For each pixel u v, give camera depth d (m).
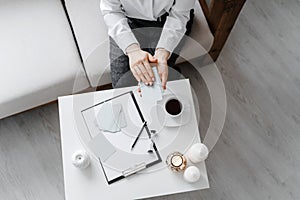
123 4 1.51
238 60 2.08
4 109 1.64
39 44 1.63
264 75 2.06
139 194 1.38
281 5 2.18
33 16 1.67
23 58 1.61
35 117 1.94
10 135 1.92
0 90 1.57
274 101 2.02
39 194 1.84
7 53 1.61
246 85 2.04
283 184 1.89
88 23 1.67
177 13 1.51
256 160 1.91
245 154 1.92
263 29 2.14
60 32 1.66
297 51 2.11
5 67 1.59
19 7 1.68
